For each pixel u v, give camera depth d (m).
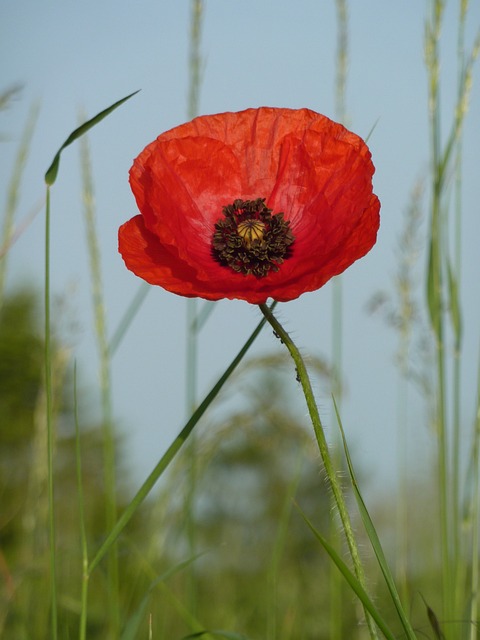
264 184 0.57
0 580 0.78
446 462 0.67
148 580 0.79
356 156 0.55
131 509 0.54
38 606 0.78
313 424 0.50
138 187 0.55
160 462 0.54
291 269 0.54
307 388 0.51
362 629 0.79
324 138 0.56
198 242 0.56
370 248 0.53
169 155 0.56
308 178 0.56
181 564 0.61
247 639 0.58
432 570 0.85
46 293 0.54
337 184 0.55
